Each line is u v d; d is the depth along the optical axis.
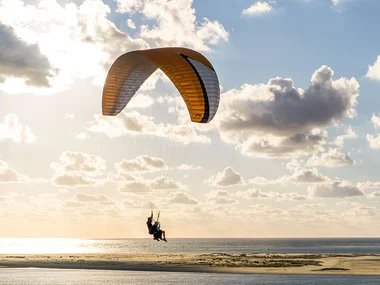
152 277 70.75
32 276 73.06
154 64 43.84
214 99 41.56
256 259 111.19
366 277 70.31
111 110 45.56
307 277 70.69
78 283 63.00
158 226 37.72
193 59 41.50
